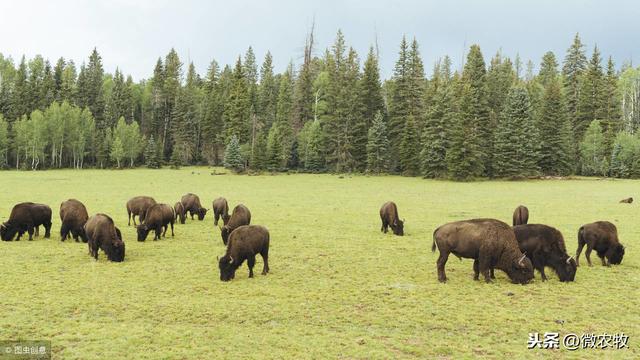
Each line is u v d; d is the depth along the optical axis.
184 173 71.81
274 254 17.03
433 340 9.11
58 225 22.88
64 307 10.72
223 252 17.14
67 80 107.44
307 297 11.76
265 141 79.25
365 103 79.50
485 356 8.44
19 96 95.25
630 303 11.45
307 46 99.94
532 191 47.31
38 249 17.03
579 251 15.76
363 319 10.23
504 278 13.64
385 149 71.25
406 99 74.06
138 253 16.84
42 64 116.12
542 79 111.56
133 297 11.52
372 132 71.06
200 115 97.38
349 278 13.67
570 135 70.81
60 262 15.12
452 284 13.00
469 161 61.62
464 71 78.62
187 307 10.82
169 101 100.19
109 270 14.20
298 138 82.81
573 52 90.31
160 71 104.31
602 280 13.53
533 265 13.61
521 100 65.75
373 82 79.94
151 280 13.15
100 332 9.23
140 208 22.97
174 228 23.16
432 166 65.06
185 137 90.88
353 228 23.50
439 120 65.00
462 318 10.33
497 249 12.79
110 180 56.66
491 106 80.31
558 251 13.38
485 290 12.41
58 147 87.56
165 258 16.03
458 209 32.00
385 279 13.57
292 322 10.00
